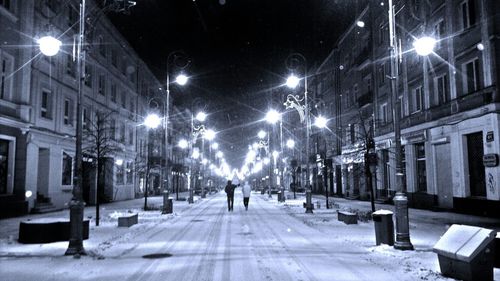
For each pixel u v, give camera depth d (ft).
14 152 69.00
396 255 31.04
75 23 91.86
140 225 54.70
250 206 96.53
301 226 52.47
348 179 136.67
